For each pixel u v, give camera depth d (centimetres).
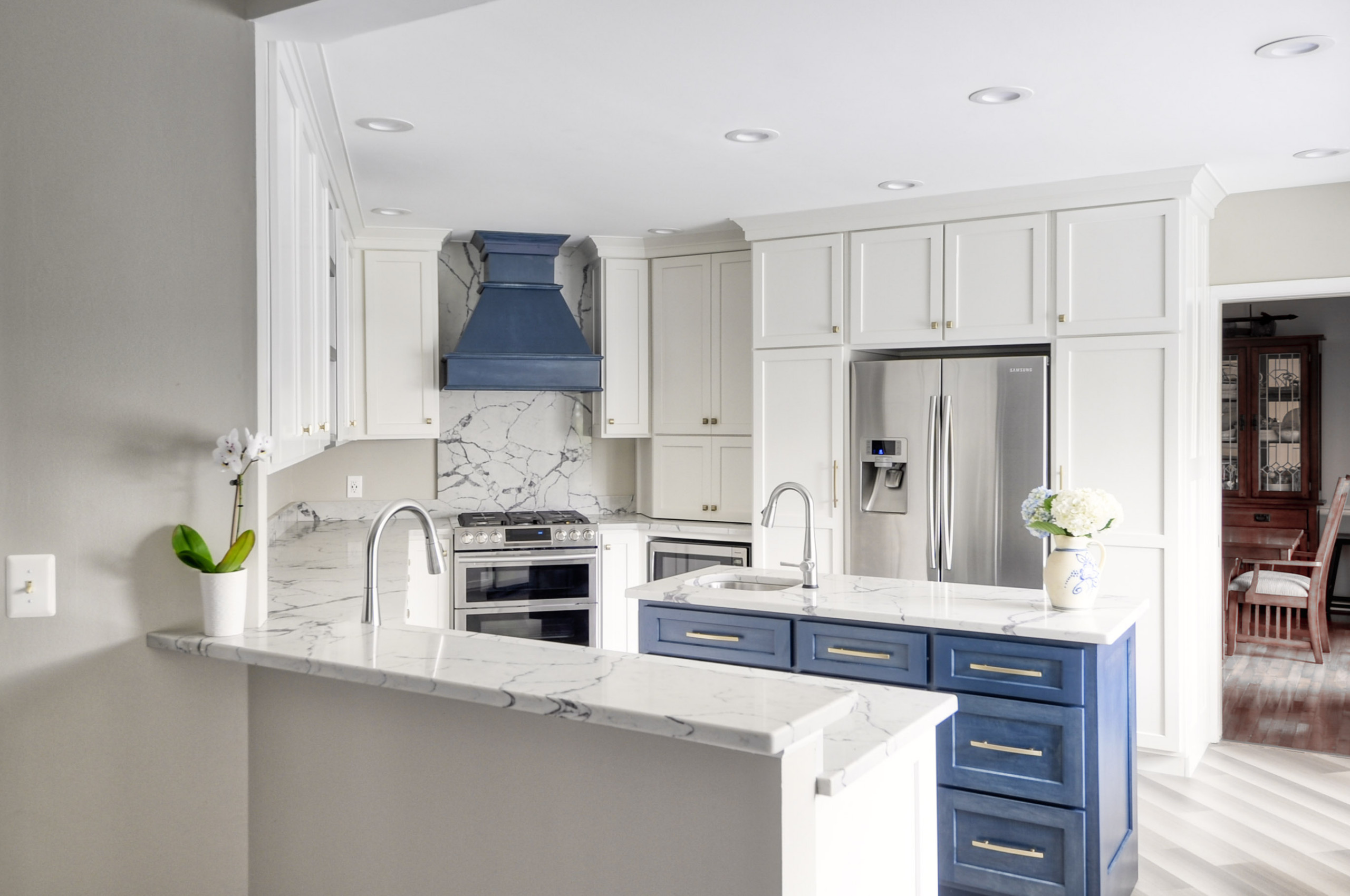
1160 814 362
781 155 363
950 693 281
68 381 187
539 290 521
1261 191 424
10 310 184
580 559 512
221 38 195
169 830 191
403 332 504
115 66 188
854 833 161
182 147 192
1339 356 741
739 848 141
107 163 188
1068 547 291
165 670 191
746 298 507
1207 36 254
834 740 160
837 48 261
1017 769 275
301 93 261
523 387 505
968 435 429
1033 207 413
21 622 185
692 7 236
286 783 190
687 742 145
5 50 184
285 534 469
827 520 461
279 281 214
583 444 566
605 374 529
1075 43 258
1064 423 409
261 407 199
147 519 191
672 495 532
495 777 165
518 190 415
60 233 186
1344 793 383
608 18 242
